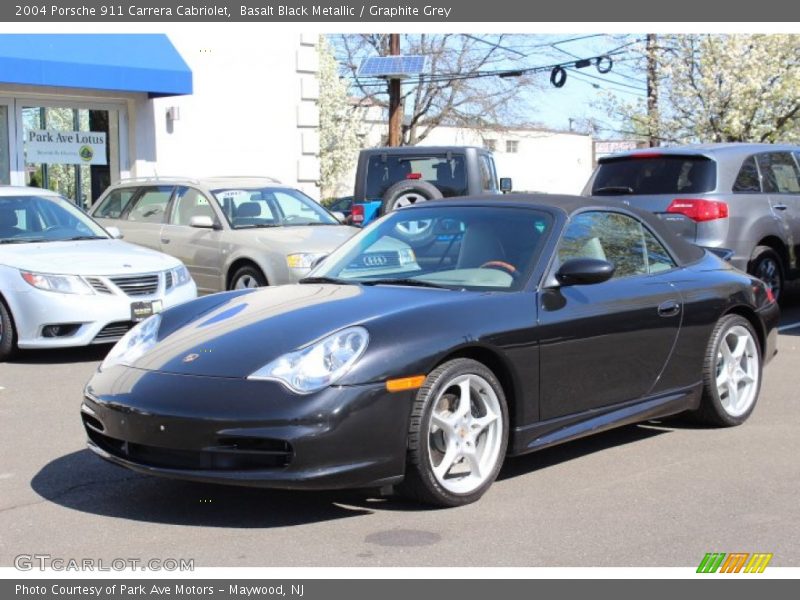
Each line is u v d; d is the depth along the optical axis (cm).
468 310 475
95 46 1446
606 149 2731
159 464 443
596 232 558
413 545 423
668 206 1019
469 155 1357
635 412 553
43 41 1388
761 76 2289
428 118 4266
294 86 1822
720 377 617
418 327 455
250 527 447
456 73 3869
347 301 489
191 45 1656
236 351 452
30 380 788
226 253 1083
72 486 510
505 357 479
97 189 1580
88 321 843
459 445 465
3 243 914
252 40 1745
